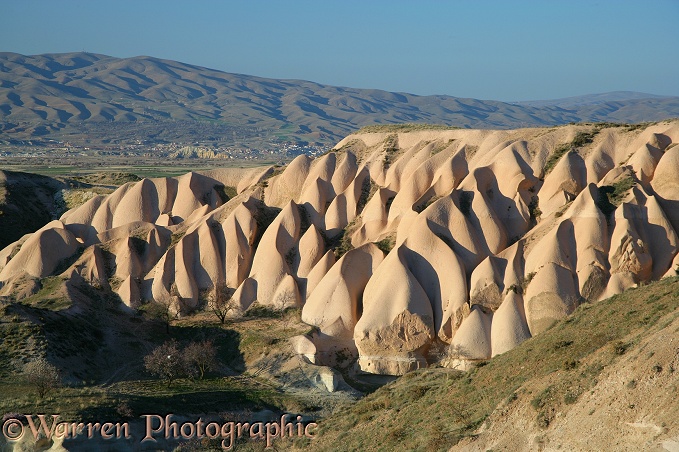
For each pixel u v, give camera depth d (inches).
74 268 4884.4
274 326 4325.8
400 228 4586.6
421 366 4005.9
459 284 4141.2
